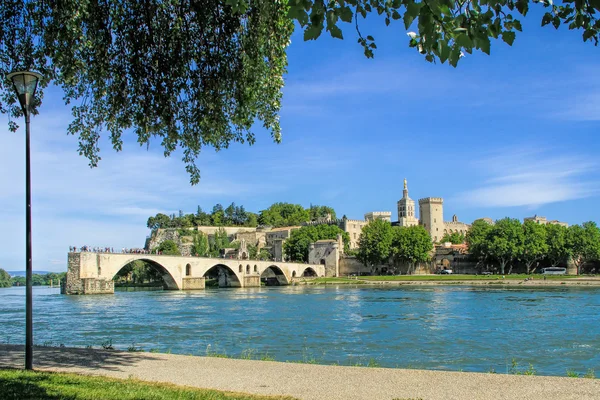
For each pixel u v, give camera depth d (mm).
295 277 177375
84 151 25109
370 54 11031
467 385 18562
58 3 20156
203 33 22297
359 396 17078
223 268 150125
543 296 91562
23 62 23125
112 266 105938
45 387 16297
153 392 16641
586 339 41719
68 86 24516
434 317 58562
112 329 48750
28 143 20516
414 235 183125
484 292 105812
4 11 22406
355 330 47688
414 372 21141
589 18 10250
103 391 16359
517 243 165125
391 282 155750
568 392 17344
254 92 23172
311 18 9664
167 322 54500
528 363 32312
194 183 25859
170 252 199625
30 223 20625
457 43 9273
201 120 23391
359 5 10266
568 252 165625
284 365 22922
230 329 48688
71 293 102000
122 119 23938
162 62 22406
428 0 8781
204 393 16844
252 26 22000
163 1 22203
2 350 26734
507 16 9891
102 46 21812
